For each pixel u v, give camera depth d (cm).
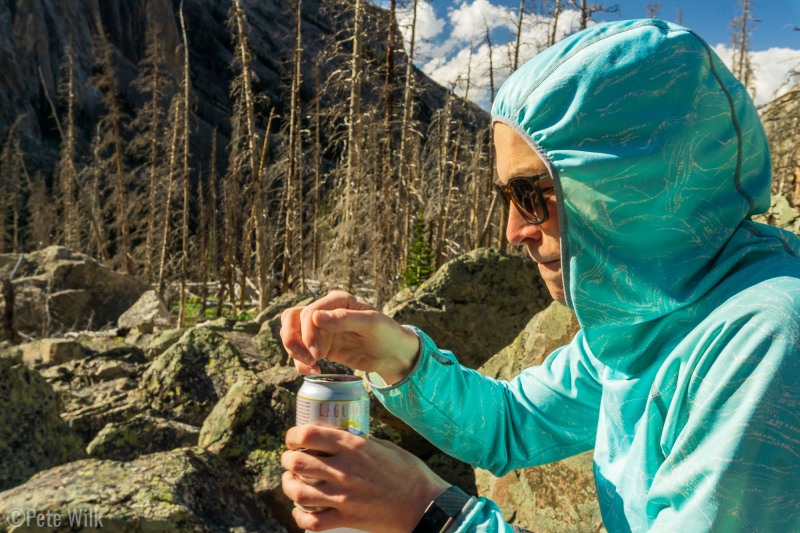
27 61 7025
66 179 4078
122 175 3312
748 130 90
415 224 2195
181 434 504
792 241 93
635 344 95
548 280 105
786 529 69
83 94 6644
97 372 786
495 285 776
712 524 71
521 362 398
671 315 90
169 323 2141
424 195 2648
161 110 3272
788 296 76
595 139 90
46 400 443
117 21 7831
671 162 86
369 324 117
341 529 95
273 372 568
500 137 103
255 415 438
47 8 7275
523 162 98
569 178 90
